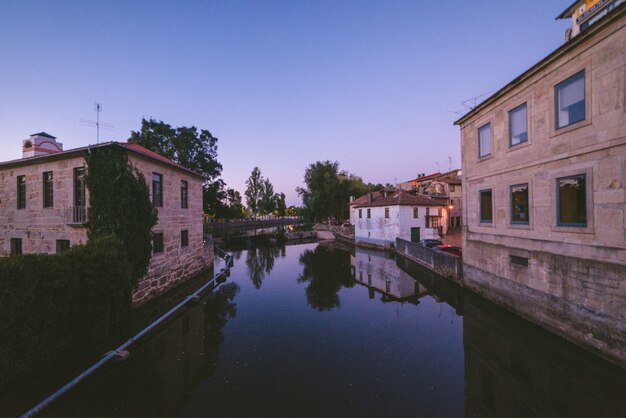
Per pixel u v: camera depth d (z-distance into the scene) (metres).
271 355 8.25
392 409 5.79
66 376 6.73
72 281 7.46
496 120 11.52
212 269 21.12
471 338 9.23
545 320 9.05
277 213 96.50
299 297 14.33
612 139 7.02
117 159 11.26
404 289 15.69
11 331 6.11
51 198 12.72
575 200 8.20
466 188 13.84
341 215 54.66
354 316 11.51
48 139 14.95
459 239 29.61
